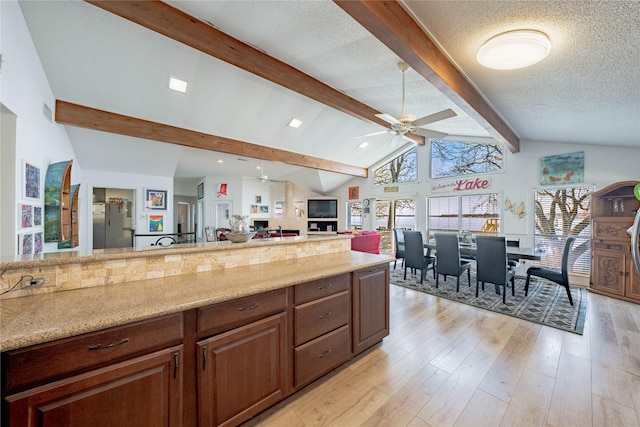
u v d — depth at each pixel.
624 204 4.10
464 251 4.45
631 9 1.41
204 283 1.65
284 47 2.93
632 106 2.62
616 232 3.92
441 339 2.70
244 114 4.71
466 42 2.09
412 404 1.80
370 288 2.43
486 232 5.97
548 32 1.72
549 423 1.62
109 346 1.11
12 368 0.93
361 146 7.12
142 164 5.93
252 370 1.58
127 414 1.16
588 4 1.44
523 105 3.24
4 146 2.36
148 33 2.94
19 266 1.32
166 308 1.23
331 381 2.04
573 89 2.52
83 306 1.23
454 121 4.86
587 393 1.88
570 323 3.04
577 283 4.67
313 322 1.92
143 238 6.31
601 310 3.44
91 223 5.70
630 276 3.76
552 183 4.97
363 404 1.80
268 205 9.97
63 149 4.24
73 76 3.36
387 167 8.22
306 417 1.69
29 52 2.72
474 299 3.92
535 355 2.38
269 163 7.57
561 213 4.90
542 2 1.50
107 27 2.82
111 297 1.36
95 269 1.54
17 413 0.93
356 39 2.64
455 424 1.62
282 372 1.74
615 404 1.77
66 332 1.00
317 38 2.69
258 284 1.64
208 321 1.39
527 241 5.30
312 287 1.92
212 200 9.05
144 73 3.46
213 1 2.29
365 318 2.37
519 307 3.57
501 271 3.78
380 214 8.45
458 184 6.45
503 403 1.80
